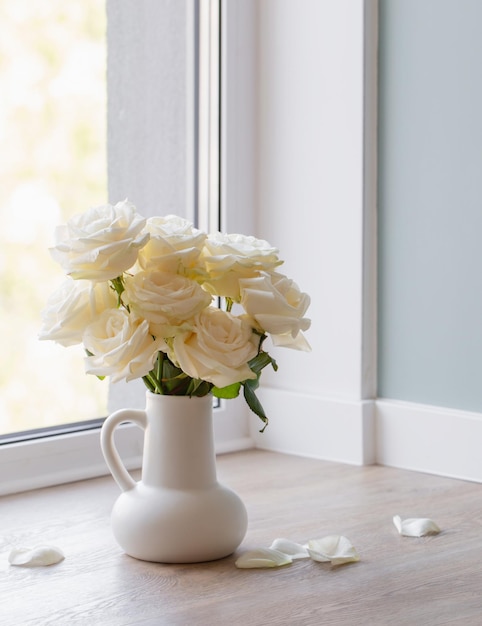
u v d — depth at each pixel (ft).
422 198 5.96
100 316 3.77
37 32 6.23
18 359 6.14
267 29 6.64
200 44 6.64
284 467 6.12
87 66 6.41
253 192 6.75
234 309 6.56
